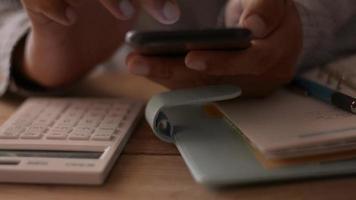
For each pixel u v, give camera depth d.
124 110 0.97
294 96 0.95
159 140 0.87
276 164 0.73
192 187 0.72
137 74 0.85
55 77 1.13
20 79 1.17
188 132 0.85
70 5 0.84
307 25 1.06
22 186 0.74
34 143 0.83
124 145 0.85
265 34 0.85
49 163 0.76
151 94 1.11
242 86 0.92
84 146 0.82
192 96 0.85
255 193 0.70
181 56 0.84
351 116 0.83
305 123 0.81
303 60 1.05
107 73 1.31
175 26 1.39
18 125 0.90
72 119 0.93
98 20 1.12
